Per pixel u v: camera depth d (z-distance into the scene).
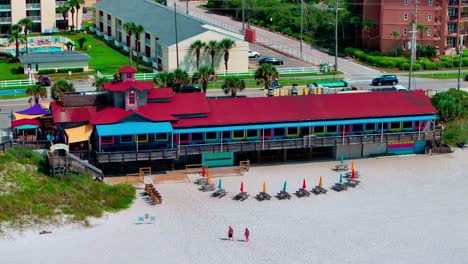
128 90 105.88
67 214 87.62
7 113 124.56
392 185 102.00
